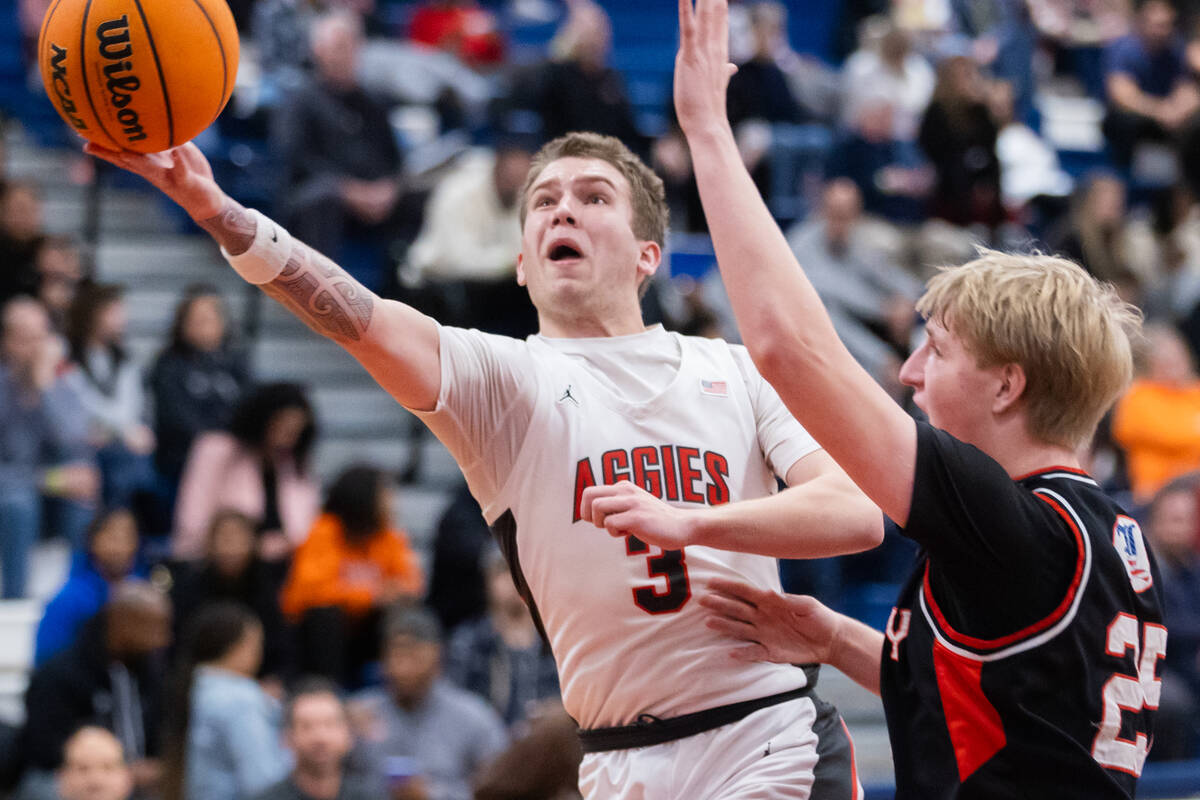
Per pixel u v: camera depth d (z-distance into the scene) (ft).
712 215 8.25
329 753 18.52
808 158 39.19
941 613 8.32
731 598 9.80
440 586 25.96
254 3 42.80
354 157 34.88
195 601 23.30
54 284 31.01
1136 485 30.81
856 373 7.95
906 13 49.16
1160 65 46.50
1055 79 50.90
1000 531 7.85
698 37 8.43
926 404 8.90
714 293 33.40
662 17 51.55
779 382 7.96
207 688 19.86
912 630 8.57
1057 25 51.26
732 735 9.72
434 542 26.37
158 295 35.37
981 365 8.53
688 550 9.79
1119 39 47.06
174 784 19.61
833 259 34.06
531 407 9.74
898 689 8.70
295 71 39.32
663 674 9.69
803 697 10.16
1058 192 42.80
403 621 21.26
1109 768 8.09
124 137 8.91
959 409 8.65
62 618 23.56
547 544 9.77
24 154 39.91
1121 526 8.50
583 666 9.86
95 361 28.63
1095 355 8.39
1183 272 37.50
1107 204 36.86
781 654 9.98
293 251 9.00
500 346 9.78
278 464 26.02
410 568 25.12
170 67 8.80
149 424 29.14
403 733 20.95
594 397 9.90
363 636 24.32
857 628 10.11
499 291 31.12
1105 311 8.52
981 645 8.04
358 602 24.06
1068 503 8.21
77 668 21.47
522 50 49.03
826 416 7.88
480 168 33.88
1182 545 26.48
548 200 10.40
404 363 9.16
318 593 23.94
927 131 37.76
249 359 31.91
